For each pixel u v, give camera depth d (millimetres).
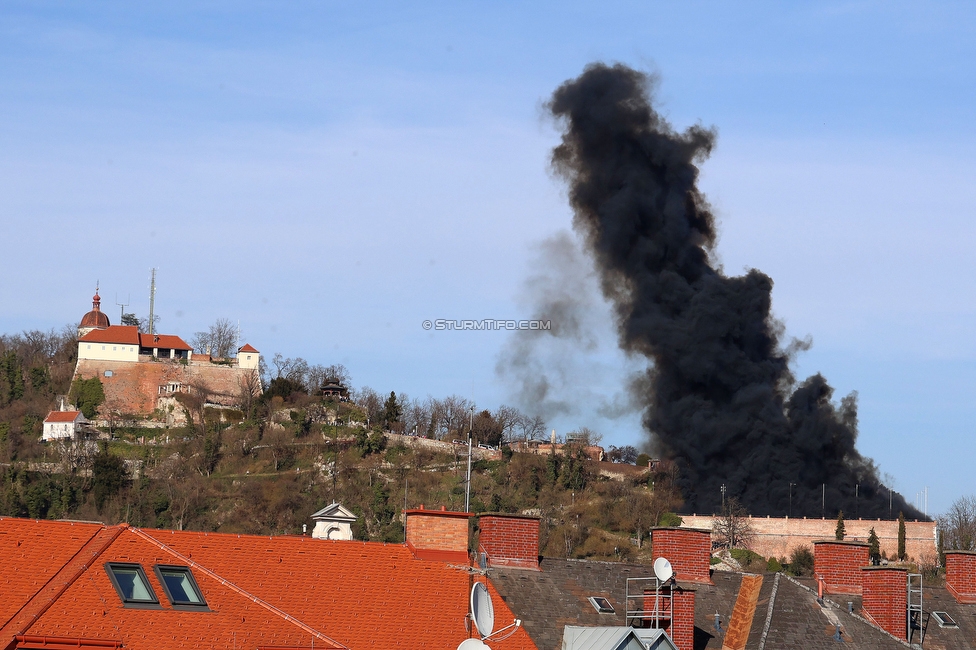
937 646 65250
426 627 53500
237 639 48719
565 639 54875
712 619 61469
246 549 54156
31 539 50031
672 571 58562
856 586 68000
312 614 52062
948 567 70625
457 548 59438
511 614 56188
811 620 60719
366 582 54875
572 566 62062
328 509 79375
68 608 47000
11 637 44375
